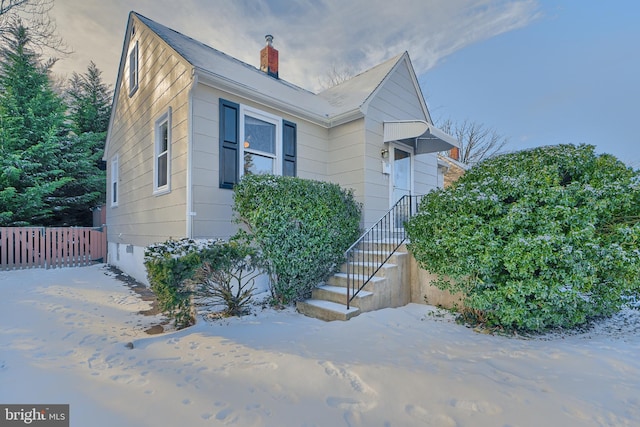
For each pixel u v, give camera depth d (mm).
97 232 9969
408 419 1979
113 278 7434
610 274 3514
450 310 4605
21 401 2129
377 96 7398
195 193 5145
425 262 4609
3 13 10672
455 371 2633
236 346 3180
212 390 2297
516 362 2848
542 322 3691
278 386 2369
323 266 5137
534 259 3428
